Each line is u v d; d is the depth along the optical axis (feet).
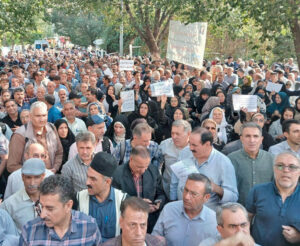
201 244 10.69
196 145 14.90
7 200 13.64
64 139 19.75
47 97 25.89
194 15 37.40
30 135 17.94
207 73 45.88
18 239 11.71
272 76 42.50
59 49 172.76
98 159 12.22
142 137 17.47
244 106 24.59
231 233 10.36
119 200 12.75
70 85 41.04
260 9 31.94
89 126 18.90
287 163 12.30
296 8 29.53
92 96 30.30
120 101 29.12
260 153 16.07
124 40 133.39
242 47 96.94
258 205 13.01
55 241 10.53
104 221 12.53
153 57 80.94
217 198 14.99
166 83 26.99
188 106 35.37
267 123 28.50
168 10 75.31
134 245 10.23
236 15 45.62
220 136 23.04
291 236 12.26
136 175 15.11
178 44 42.98
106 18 84.94
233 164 16.16
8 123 25.50
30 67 56.70
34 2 45.96
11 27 43.70
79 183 15.61
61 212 10.28
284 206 12.58
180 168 14.29
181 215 12.86
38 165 13.19
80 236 10.77
